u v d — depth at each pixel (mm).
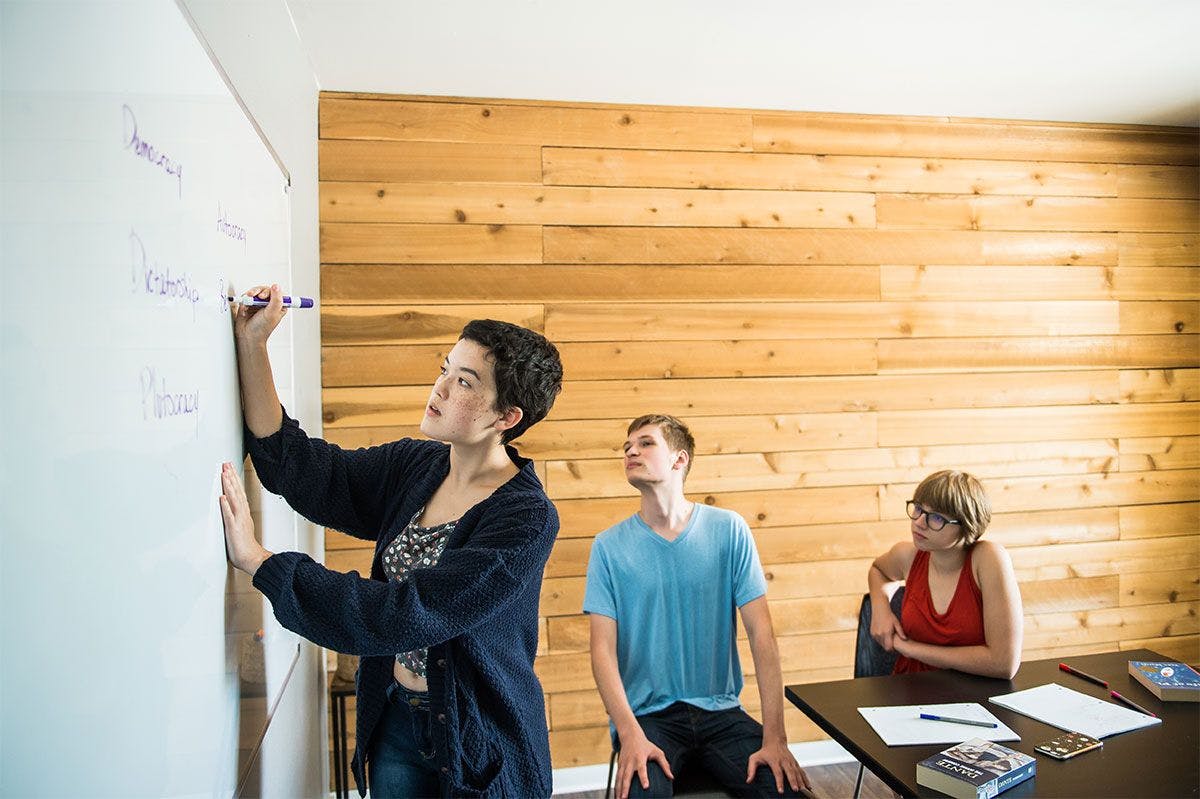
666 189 3006
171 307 884
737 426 3047
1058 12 2324
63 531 645
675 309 3004
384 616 1098
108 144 727
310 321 2434
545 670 2877
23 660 594
